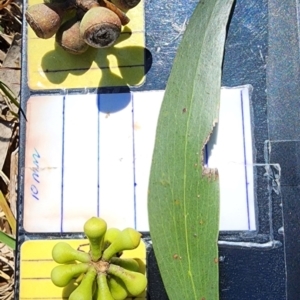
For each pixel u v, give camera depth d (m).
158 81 0.13
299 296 0.12
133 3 0.11
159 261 0.11
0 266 0.15
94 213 0.12
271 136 0.12
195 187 0.11
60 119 0.13
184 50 0.12
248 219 0.12
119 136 0.12
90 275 0.11
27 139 0.13
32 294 0.12
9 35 0.16
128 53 0.13
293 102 0.12
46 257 0.12
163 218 0.11
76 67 0.13
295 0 0.13
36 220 0.12
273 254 0.12
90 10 0.11
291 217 0.12
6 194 0.16
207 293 0.11
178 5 0.13
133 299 0.12
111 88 0.13
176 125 0.12
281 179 0.12
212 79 0.12
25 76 0.13
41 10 0.11
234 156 0.12
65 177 0.12
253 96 0.12
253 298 0.12
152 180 0.12
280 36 0.13
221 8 0.12
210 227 0.11
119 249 0.11
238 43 0.13
